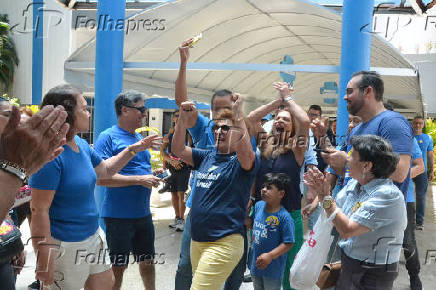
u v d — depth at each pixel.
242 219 2.49
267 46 8.22
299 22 6.71
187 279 3.04
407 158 2.58
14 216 3.15
